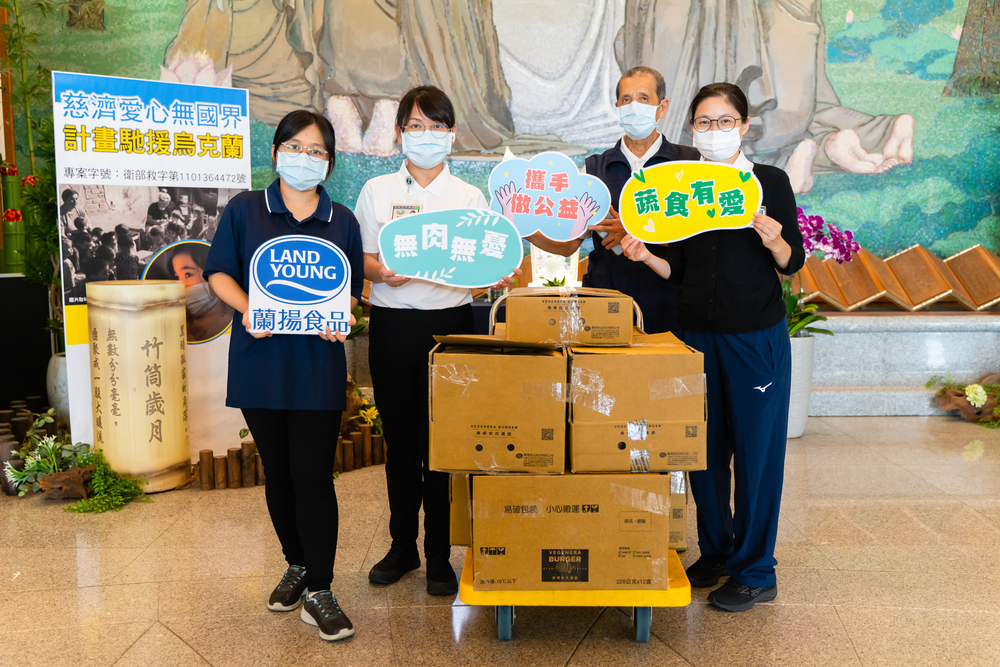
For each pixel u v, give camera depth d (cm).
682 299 216
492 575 183
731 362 208
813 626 200
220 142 332
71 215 312
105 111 312
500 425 177
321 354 195
